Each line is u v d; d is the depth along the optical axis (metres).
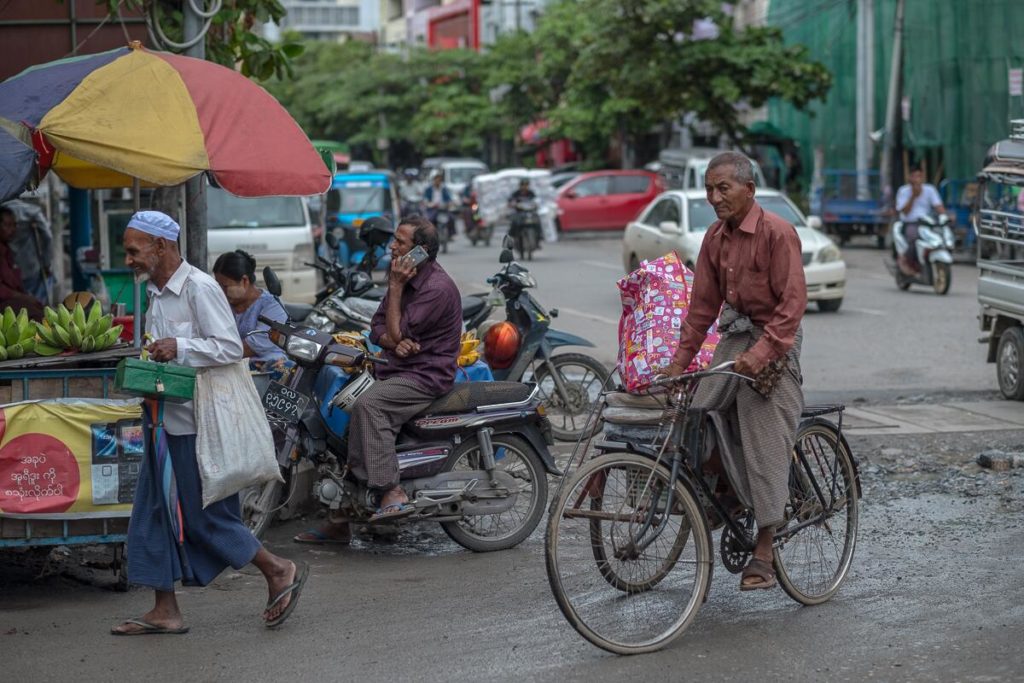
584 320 16.31
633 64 32.41
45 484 5.69
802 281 5.05
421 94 59.34
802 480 5.54
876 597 5.67
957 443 8.88
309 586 6.01
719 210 5.12
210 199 16.80
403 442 6.53
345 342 7.21
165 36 7.92
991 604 5.53
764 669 4.78
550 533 4.86
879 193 28.88
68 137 5.96
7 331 5.82
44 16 9.20
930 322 15.79
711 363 5.30
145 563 5.20
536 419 6.78
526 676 4.75
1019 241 10.41
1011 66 25.05
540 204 29.00
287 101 67.25
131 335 7.29
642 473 5.07
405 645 5.12
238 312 7.19
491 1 62.47
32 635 5.29
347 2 102.56
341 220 23.66
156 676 4.79
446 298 6.48
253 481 5.24
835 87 33.75
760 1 38.88
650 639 5.02
